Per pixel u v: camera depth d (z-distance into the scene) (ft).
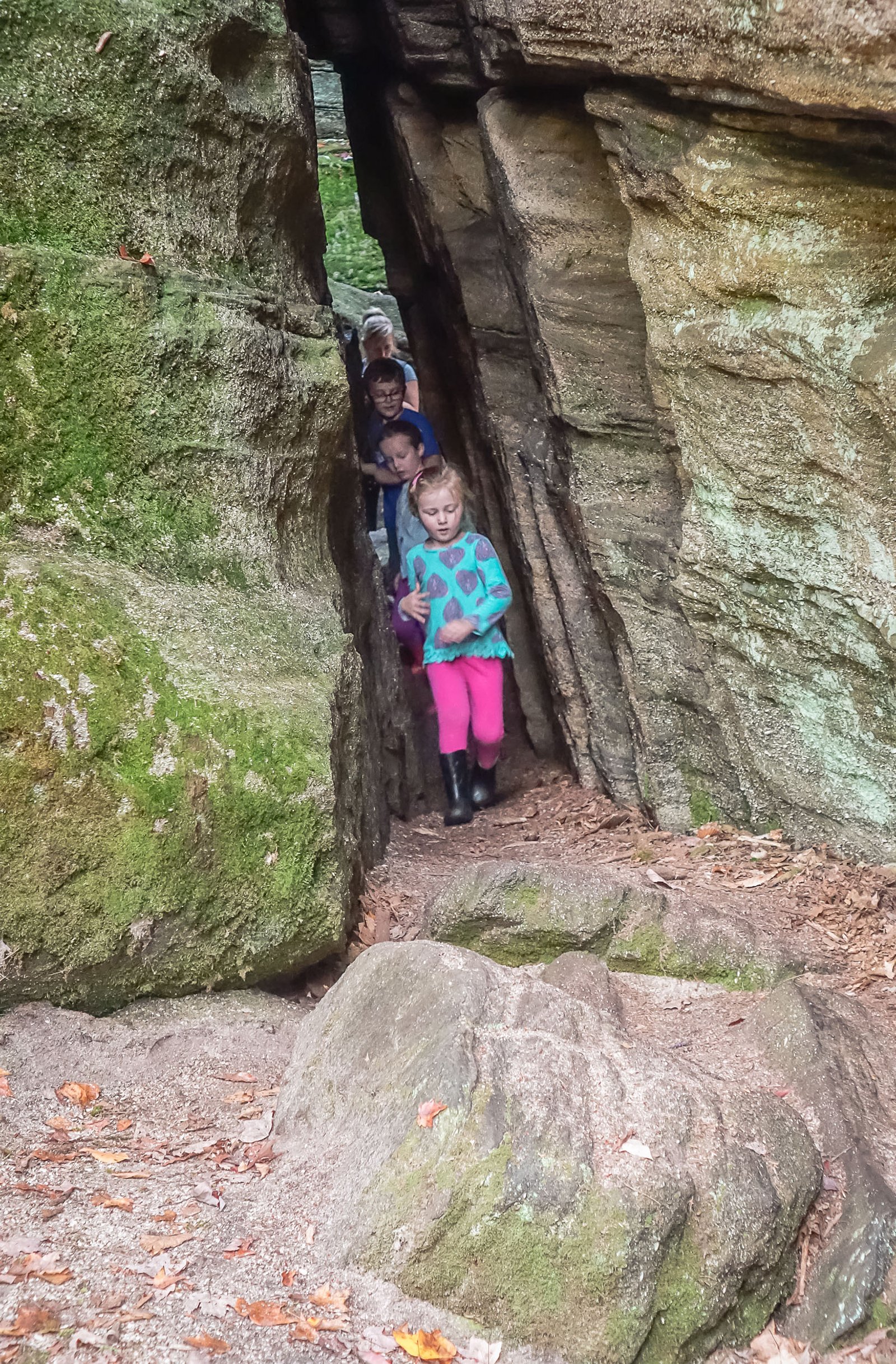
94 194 11.01
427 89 21.15
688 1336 6.72
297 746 10.23
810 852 14.56
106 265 10.77
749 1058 9.42
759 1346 7.01
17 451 10.29
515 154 16.89
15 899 9.15
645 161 13.15
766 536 13.52
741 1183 7.18
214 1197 7.41
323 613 12.38
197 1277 6.61
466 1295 6.71
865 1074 9.06
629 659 17.34
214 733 9.88
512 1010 8.24
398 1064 7.93
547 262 16.76
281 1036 9.78
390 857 16.51
